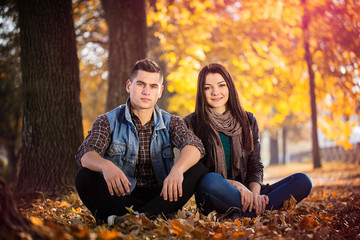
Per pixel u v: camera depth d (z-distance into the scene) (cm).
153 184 355
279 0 1052
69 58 588
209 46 1173
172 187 299
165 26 1041
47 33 570
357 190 674
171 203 306
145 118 348
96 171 302
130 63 781
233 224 302
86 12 1010
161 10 971
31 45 570
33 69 570
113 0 797
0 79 1034
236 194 336
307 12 1127
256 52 1245
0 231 187
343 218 347
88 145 315
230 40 1195
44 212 404
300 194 353
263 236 260
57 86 572
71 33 595
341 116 1382
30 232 204
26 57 573
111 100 782
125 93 776
